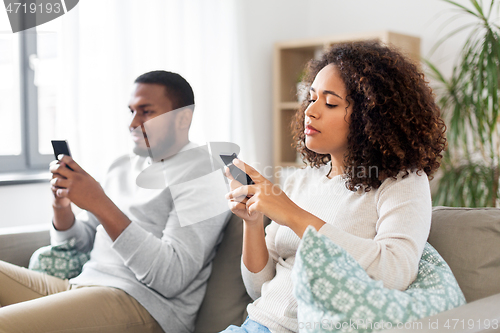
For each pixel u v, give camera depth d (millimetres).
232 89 2906
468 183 2232
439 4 2871
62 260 1400
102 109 2172
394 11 3080
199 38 2654
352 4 3279
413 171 996
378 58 1018
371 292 762
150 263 1190
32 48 2322
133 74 2303
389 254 849
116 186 1355
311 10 3473
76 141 2084
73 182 1190
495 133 2475
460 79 2305
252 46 3066
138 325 1199
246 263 1121
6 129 2309
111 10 2227
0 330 1016
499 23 2576
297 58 3260
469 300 1013
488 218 1065
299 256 778
